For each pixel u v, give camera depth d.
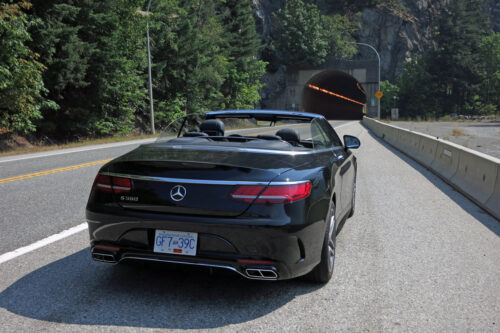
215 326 2.69
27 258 3.94
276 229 2.78
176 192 2.86
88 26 23.91
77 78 23.30
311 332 2.64
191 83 35.62
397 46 92.69
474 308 3.05
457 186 8.12
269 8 85.81
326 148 4.29
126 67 26.03
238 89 49.59
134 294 3.16
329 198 3.34
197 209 2.83
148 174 2.94
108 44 25.16
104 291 3.20
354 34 92.12
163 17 34.47
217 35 48.19
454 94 79.44
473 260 4.13
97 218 3.04
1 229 4.95
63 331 2.57
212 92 40.72
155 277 3.51
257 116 4.38
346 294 3.26
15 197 6.89
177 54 34.53
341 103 108.62
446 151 9.77
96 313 2.83
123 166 3.03
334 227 3.70
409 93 80.50
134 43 27.92
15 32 16.36
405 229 5.28
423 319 2.86
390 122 52.34
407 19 94.38
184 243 2.86
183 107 37.00
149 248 2.92
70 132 25.70
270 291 3.29
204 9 47.19
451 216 6.02
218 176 2.84
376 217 5.90
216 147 3.37
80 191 7.44
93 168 10.48
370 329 2.70
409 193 7.75
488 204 6.36
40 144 22.58
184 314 2.85
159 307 2.94
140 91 28.97
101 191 3.08
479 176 7.17
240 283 3.43
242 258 2.79
